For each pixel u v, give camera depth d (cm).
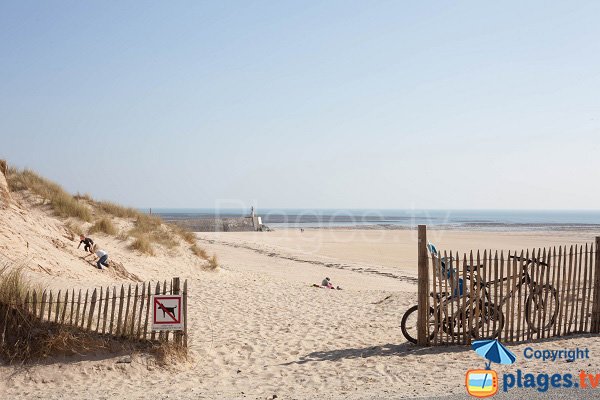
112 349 789
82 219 1975
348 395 634
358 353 874
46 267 1262
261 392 675
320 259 2967
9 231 1344
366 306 1361
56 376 726
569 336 923
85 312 861
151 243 2031
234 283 1697
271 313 1229
